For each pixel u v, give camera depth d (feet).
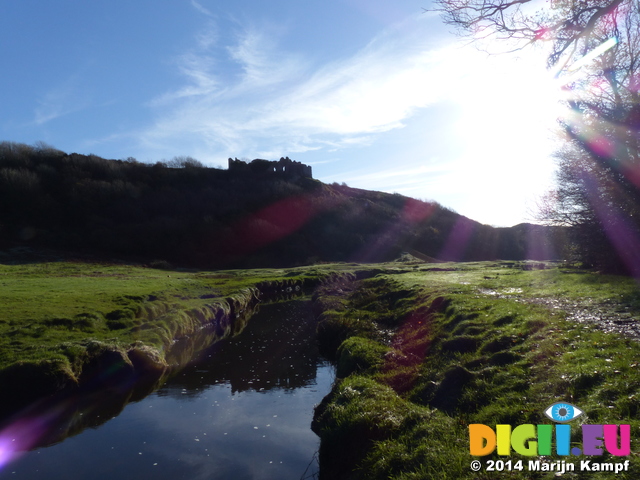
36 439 31.04
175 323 59.67
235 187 290.76
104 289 78.74
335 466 24.03
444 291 59.93
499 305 42.78
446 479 16.72
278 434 30.99
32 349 40.14
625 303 37.68
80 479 25.64
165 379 44.55
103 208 221.05
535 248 216.74
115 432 31.96
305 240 247.09
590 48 36.09
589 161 65.26
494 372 25.90
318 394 39.47
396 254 244.83
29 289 73.72
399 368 34.40
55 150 261.03
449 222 308.40
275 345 60.03
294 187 303.68
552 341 28.17
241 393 40.06
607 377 20.51
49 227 190.39
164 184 273.33
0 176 201.05
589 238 72.79
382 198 346.74
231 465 26.81
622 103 54.08
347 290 99.66
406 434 22.39
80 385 38.81
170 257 200.34
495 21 34.04
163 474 25.99
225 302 82.17
